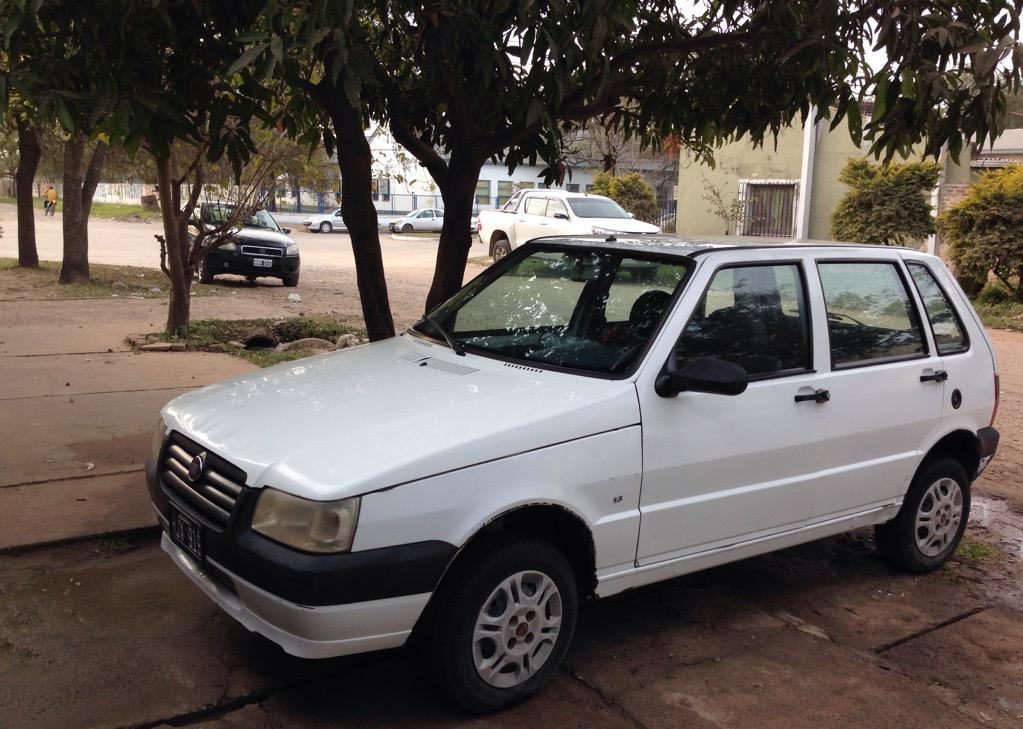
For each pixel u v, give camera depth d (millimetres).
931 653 4035
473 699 3213
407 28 5707
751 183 20891
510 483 3176
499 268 4754
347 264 24578
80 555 4496
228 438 3336
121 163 17547
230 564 3088
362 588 2893
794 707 3500
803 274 4285
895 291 4723
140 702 3250
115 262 21688
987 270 16578
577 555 3562
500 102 5121
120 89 4547
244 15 4727
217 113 5062
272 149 11148
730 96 6422
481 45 4582
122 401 7480
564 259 4461
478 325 4391
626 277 4113
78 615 3891
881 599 4609
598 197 20469
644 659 3830
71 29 4867
